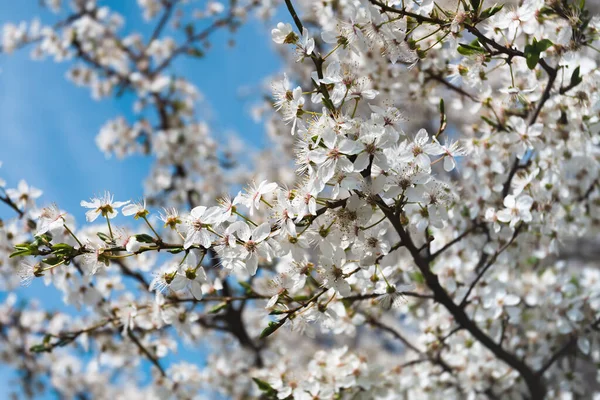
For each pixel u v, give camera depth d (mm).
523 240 4422
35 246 2928
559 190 4332
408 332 7855
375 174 2902
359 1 3393
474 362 4906
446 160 3014
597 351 5055
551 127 4152
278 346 6504
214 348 7102
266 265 4781
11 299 7574
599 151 4648
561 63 3639
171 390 5559
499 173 4336
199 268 2943
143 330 5223
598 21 3643
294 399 4125
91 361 5625
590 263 7691
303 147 2852
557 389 5168
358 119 2820
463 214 4480
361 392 4441
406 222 3168
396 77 4742
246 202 2889
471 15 3094
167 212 2996
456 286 4555
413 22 3188
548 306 5008
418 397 4891
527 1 3375
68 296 4441
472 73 3781
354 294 4191
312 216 2846
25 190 4449
